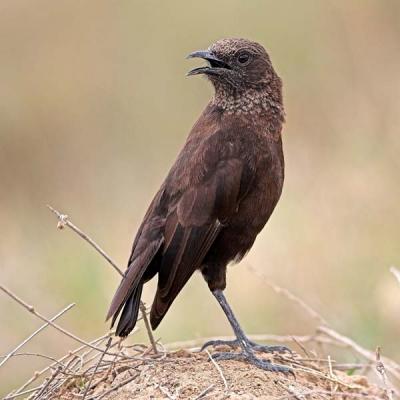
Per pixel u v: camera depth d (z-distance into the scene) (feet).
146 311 36.76
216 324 48.24
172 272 34.17
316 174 57.41
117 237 58.54
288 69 66.59
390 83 61.05
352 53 63.77
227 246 35.19
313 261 50.55
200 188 34.53
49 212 64.64
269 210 35.55
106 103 71.05
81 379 32.76
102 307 50.57
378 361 33.14
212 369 32.35
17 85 72.13
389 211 52.65
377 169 55.11
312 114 63.52
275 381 32.01
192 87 69.77
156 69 71.31
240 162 34.71
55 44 73.77
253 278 49.80
